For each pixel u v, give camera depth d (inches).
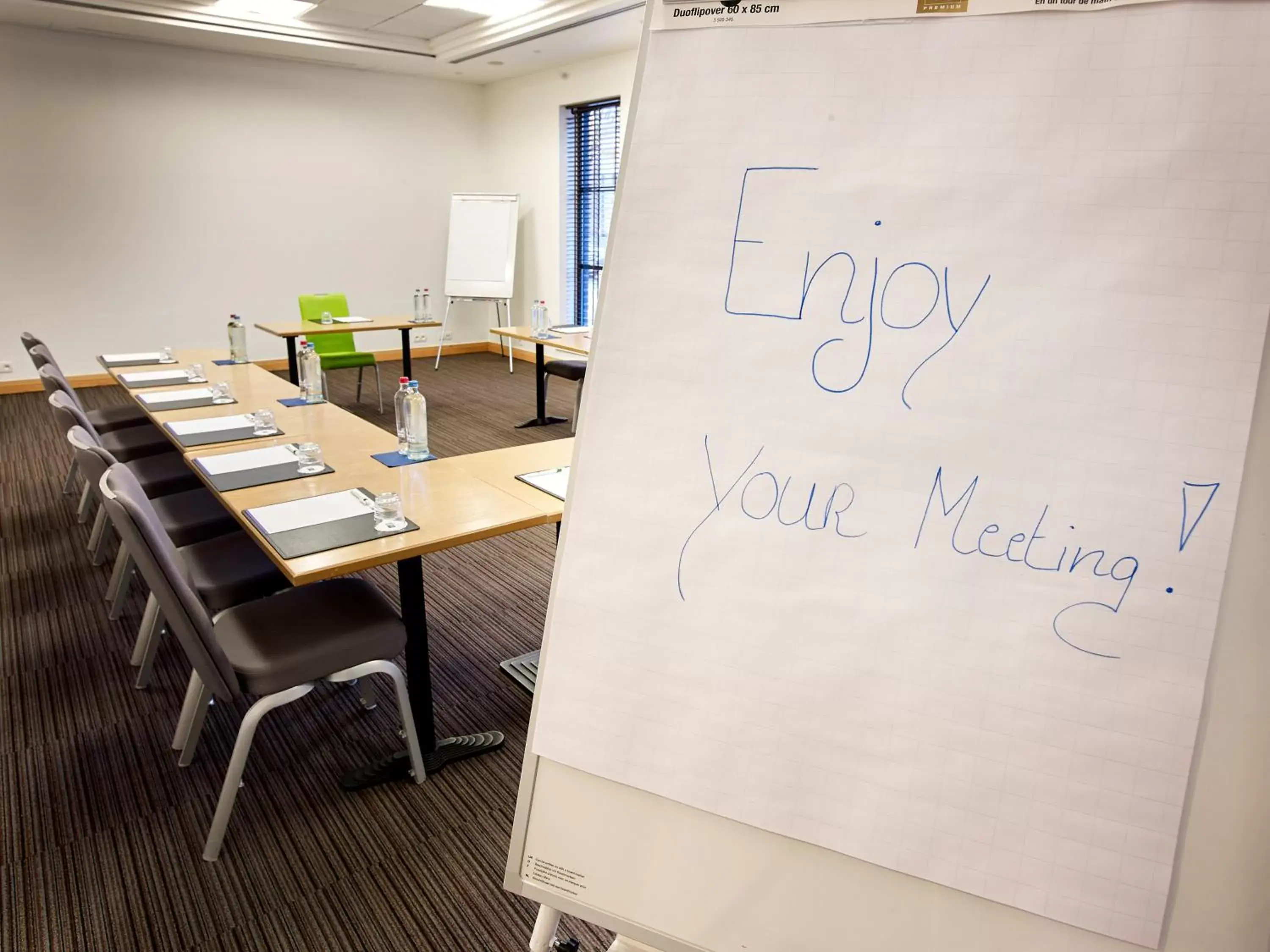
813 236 29.0
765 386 29.9
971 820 26.9
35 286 244.4
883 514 28.3
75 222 246.4
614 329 32.1
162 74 250.2
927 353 27.6
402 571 76.7
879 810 28.1
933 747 27.5
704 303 30.7
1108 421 25.5
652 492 31.6
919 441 27.8
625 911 31.9
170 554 64.9
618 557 32.1
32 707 91.0
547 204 297.7
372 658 71.6
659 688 31.4
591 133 278.4
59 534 140.3
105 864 68.8
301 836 72.5
